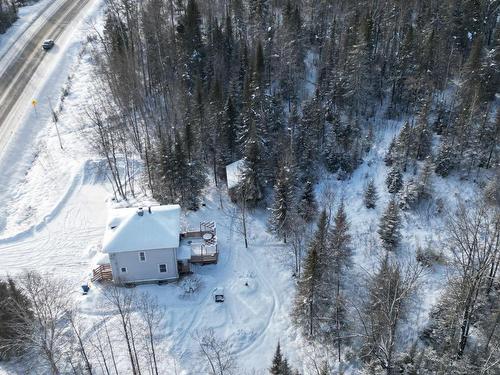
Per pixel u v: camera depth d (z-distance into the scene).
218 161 66.06
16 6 108.12
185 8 89.12
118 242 47.59
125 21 98.06
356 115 72.88
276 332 46.50
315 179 65.06
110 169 65.50
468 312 41.25
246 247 55.69
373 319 39.94
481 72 69.62
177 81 74.81
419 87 71.69
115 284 49.41
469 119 63.22
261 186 60.94
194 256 51.72
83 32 101.00
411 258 53.03
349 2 86.62
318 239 47.66
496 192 58.12
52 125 75.75
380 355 40.69
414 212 58.66
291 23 78.12
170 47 78.38
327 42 81.12
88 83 85.56
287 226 55.72
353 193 63.34
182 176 58.66
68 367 40.88
